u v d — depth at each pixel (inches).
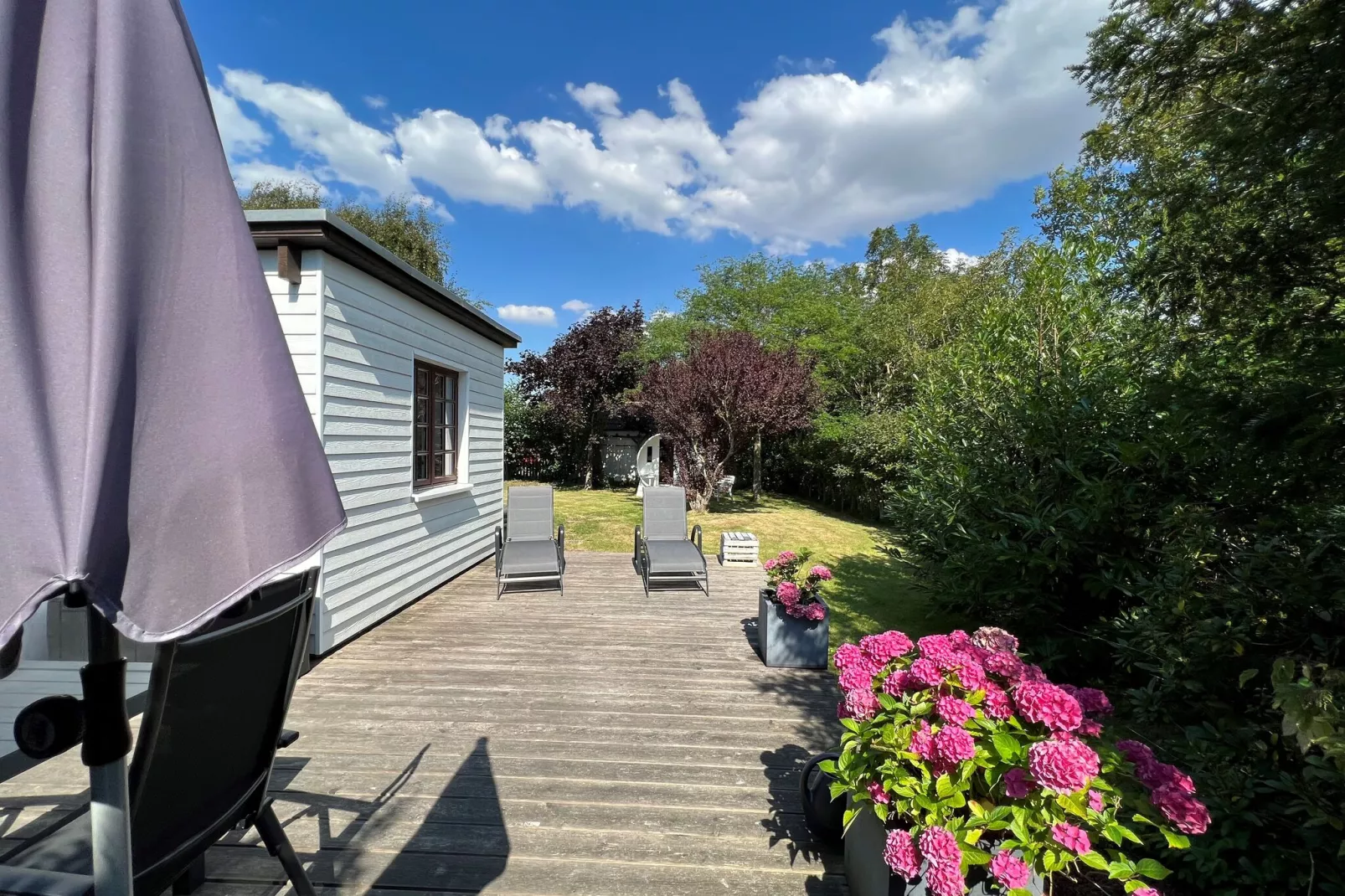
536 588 245.6
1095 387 166.1
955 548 198.5
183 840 50.9
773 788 101.4
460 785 100.7
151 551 29.7
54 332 29.5
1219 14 96.7
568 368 682.2
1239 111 94.1
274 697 60.4
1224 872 74.4
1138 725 121.8
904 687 71.6
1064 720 59.5
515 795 98.3
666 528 271.7
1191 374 101.8
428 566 232.4
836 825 83.0
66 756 103.0
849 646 79.8
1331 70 78.5
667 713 130.4
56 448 28.7
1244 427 84.4
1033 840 55.0
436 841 86.0
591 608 216.7
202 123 36.1
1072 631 174.4
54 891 44.9
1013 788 56.4
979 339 207.3
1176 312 118.2
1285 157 89.5
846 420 545.3
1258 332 98.7
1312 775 73.0
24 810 87.7
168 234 33.0
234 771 57.2
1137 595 135.7
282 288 157.1
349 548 174.9
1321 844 71.6
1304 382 79.6
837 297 735.1
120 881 37.4
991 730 61.4
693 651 172.1
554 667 158.2
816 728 124.6
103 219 30.3
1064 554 162.2
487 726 123.0
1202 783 84.7
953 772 61.1
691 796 98.8
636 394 640.4
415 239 738.8
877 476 469.1
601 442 742.5
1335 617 96.5
